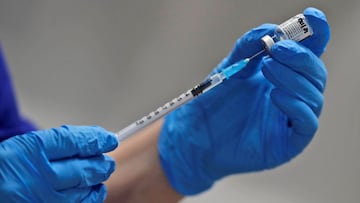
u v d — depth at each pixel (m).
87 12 0.91
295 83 0.53
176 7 0.84
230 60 0.58
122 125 0.92
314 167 0.81
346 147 0.78
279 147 0.58
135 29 0.88
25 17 0.95
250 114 0.60
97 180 0.52
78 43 0.93
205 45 0.84
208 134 0.60
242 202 0.87
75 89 0.94
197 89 0.55
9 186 0.49
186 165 0.61
